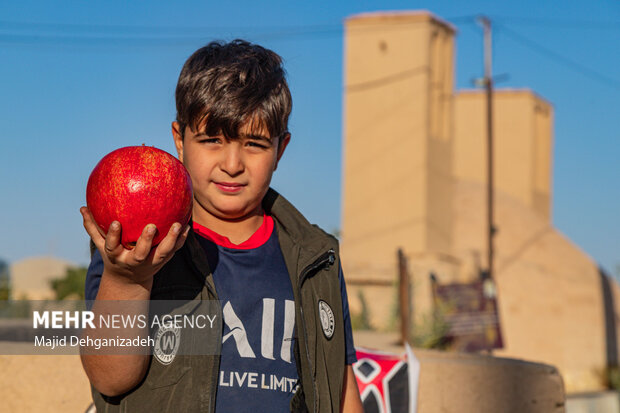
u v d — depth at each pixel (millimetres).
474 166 26969
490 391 3467
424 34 18422
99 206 1629
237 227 2104
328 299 2141
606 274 23281
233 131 1909
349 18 19172
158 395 1834
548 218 28109
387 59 18797
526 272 21641
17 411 2756
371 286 16766
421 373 3443
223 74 1918
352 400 2303
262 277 2033
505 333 20547
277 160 2184
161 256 1636
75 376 2842
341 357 2131
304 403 1986
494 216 23094
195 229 2072
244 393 1908
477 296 12172
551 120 28469
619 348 22750
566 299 21781
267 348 1967
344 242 18781
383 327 13750
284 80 2025
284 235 2168
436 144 18750
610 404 17625
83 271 16406
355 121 19016
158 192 1628
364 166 18828
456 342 11805
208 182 1979
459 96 27359
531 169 26578
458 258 18734
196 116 1918
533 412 3504
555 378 3549
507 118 26938
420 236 18047
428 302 16719
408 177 18359
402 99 18562
